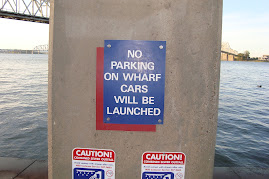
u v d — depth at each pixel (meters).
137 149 1.56
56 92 1.54
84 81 1.53
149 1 1.47
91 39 1.50
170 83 1.51
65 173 1.60
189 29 1.48
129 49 1.50
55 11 1.50
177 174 1.57
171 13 1.47
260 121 16.89
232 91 35.09
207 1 1.46
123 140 1.55
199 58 1.49
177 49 1.49
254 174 2.44
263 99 28.45
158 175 1.57
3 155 9.95
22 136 12.36
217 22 1.48
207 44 1.49
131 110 1.53
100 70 1.52
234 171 2.50
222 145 11.53
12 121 15.27
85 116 1.55
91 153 1.58
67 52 1.52
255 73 78.38
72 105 1.55
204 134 1.54
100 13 1.49
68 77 1.53
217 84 1.51
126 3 1.47
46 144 11.30
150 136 1.54
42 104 21.23
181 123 1.53
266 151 10.88
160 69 1.50
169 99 1.52
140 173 1.58
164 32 1.48
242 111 20.58
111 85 1.52
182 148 1.55
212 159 1.56
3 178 2.23
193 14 1.47
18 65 80.62
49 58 1.54
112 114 1.54
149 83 1.51
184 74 1.50
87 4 1.49
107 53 1.51
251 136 13.21
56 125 1.56
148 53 1.50
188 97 1.51
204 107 1.52
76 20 1.50
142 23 1.48
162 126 1.54
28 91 29.05
